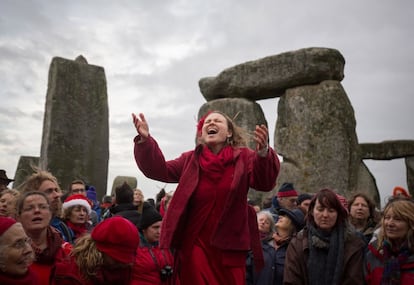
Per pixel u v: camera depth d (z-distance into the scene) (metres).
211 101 12.46
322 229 3.34
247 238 2.65
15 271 2.16
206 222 2.69
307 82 11.22
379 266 3.13
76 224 3.79
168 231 2.65
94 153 11.52
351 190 10.45
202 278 2.60
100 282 2.49
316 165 10.57
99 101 11.78
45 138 11.36
